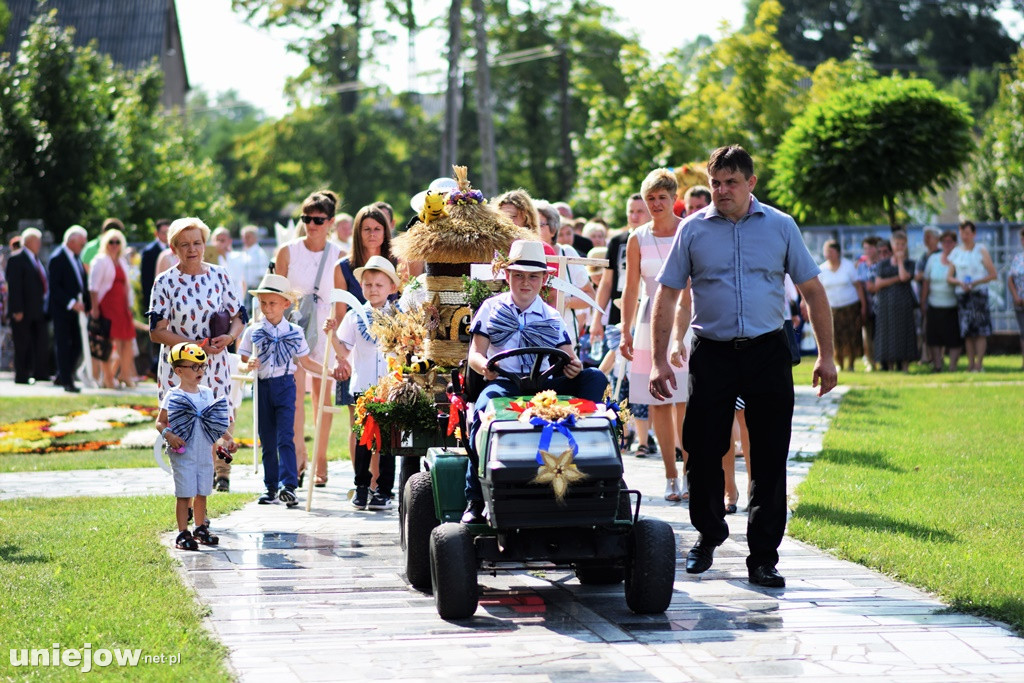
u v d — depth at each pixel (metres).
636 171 49.00
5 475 21.09
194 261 17.73
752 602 12.20
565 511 11.30
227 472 18.92
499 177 104.69
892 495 16.86
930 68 123.12
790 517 15.66
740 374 13.26
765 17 55.72
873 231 45.56
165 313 17.69
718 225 13.35
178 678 9.61
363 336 17.80
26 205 53.38
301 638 11.01
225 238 35.97
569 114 102.50
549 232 19.19
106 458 23.14
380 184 111.06
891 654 10.38
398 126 113.38
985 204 64.38
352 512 17.38
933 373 35.66
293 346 18.09
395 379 14.52
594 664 10.19
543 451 11.16
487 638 11.02
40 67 54.81
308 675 9.88
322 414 18.31
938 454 20.22
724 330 13.25
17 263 39.03
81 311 36.09
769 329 13.25
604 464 11.23
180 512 14.73
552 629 11.34
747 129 53.66
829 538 14.48
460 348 14.59
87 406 31.52
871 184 41.22
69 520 16.06
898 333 36.53
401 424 14.30
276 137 111.56
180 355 14.70
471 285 14.39
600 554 11.77
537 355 12.48
